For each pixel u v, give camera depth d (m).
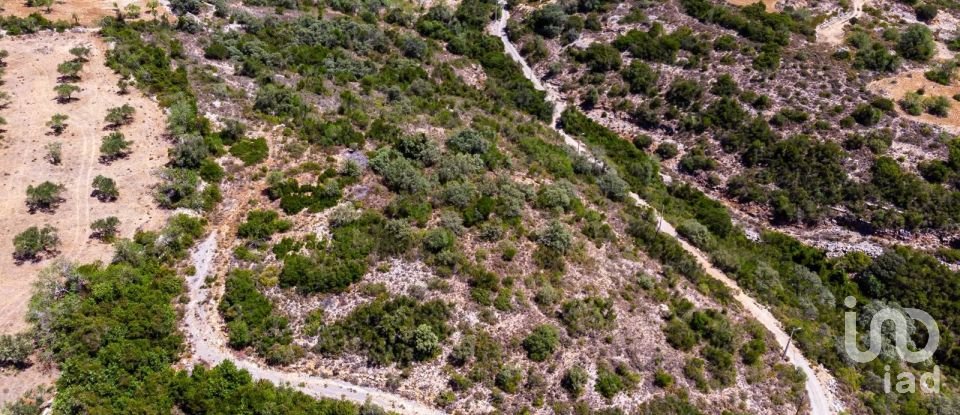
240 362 44.44
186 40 76.88
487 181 62.75
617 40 99.50
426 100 80.62
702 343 53.69
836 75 87.56
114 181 56.16
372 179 60.16
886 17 104.38
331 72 79.19
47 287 44.91
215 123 64.06
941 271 67.50
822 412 51.56
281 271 49.84
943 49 96.38
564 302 52.31
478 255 54.12
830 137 79.50
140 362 42.22
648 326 53.34
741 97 86.62
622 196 72.38
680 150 85.75
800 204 75.31
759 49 93.12
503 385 45.56
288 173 59.59
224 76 72.38
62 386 40.44
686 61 93.94
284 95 68.50
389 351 46.06
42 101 63.50
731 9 101.94
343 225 54.06
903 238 71.62
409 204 56.91
